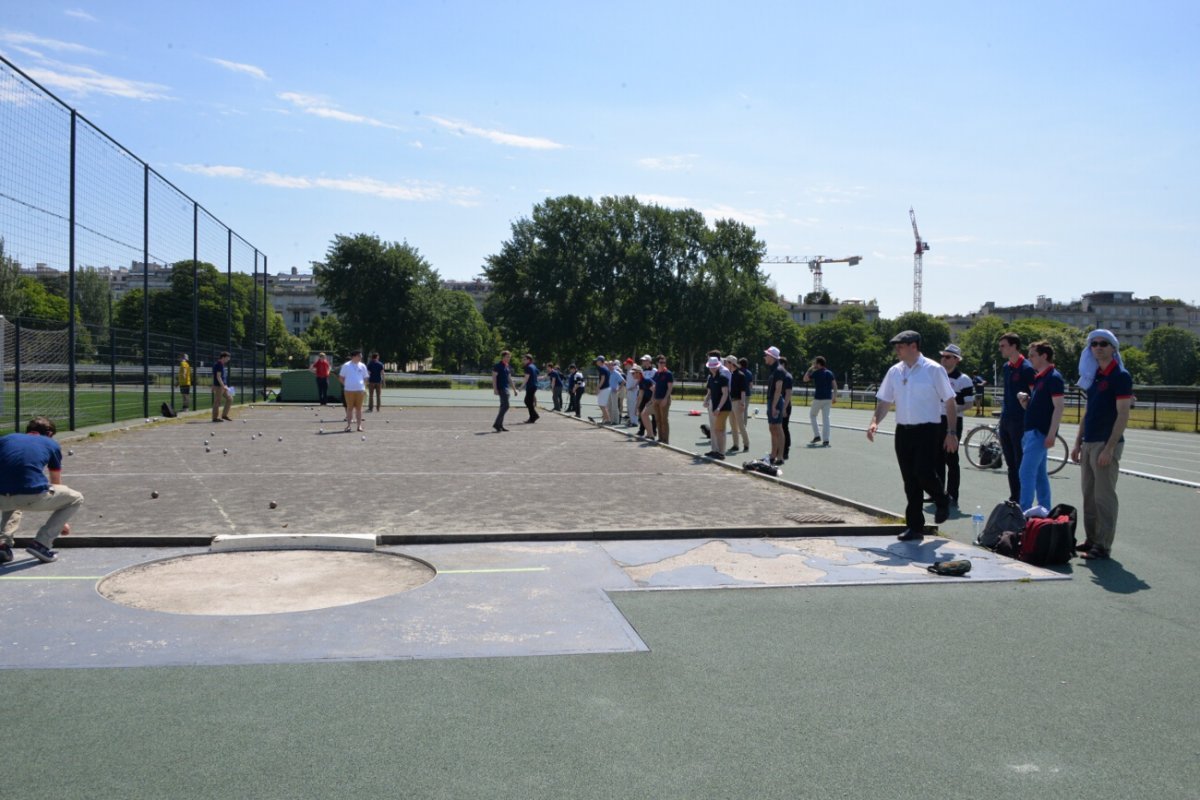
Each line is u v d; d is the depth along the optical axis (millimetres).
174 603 6516
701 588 7062
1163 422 33219
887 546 8734
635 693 4832
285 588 6969
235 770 3881
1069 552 8016
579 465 15109
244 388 38156
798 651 5562
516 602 6613
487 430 23703
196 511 10039
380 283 81625
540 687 4910
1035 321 116312
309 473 13648
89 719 4430
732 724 4430
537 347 79750
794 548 8586
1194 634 5977
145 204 23531
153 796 3645
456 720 4445
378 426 25062
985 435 16312
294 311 150250
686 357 85875
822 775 3891
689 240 81375
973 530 9430
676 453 17422
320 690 4836
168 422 25438
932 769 3963
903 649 5621
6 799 3604
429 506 10531
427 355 86375
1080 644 5746
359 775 3842
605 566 7766
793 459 16844
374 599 6652
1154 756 4125
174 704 4625
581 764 3969
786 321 109500
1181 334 117438
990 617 6348
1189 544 8961
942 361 13008
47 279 21500
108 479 12742
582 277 78125
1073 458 8523
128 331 24781
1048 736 4332
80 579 7188
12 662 5246
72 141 18812
